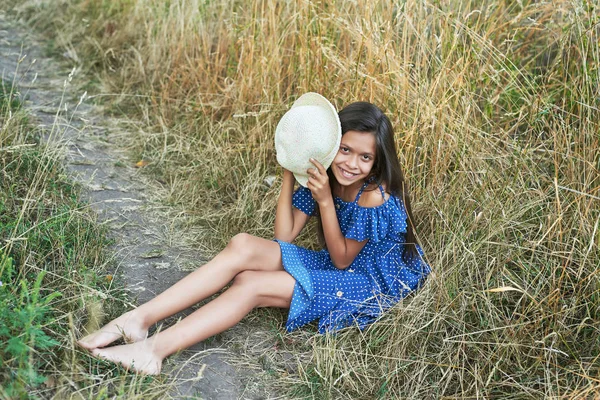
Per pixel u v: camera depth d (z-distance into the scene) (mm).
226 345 2311
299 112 2383
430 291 2416
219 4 4254
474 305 2379
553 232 2473
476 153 2816
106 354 2014
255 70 3686
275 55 3561
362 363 2256
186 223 3068
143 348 2062
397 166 2391
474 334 2297
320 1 3514
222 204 3254
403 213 2438
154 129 3947
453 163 2898
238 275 2297
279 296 2314
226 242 2949
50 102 4109
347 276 2434
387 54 3025
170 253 2840
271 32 3592
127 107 4234
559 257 2445
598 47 2930
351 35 3281
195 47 4230
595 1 3033
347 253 2441
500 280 2428
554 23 3328
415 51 3242
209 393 2078
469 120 3008
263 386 2154
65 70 4707
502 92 3047
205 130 3760
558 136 2799
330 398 2125
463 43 3055
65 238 2549
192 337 2143
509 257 2488
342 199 2500
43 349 1977
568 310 2252
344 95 3174
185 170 3504
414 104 2969
